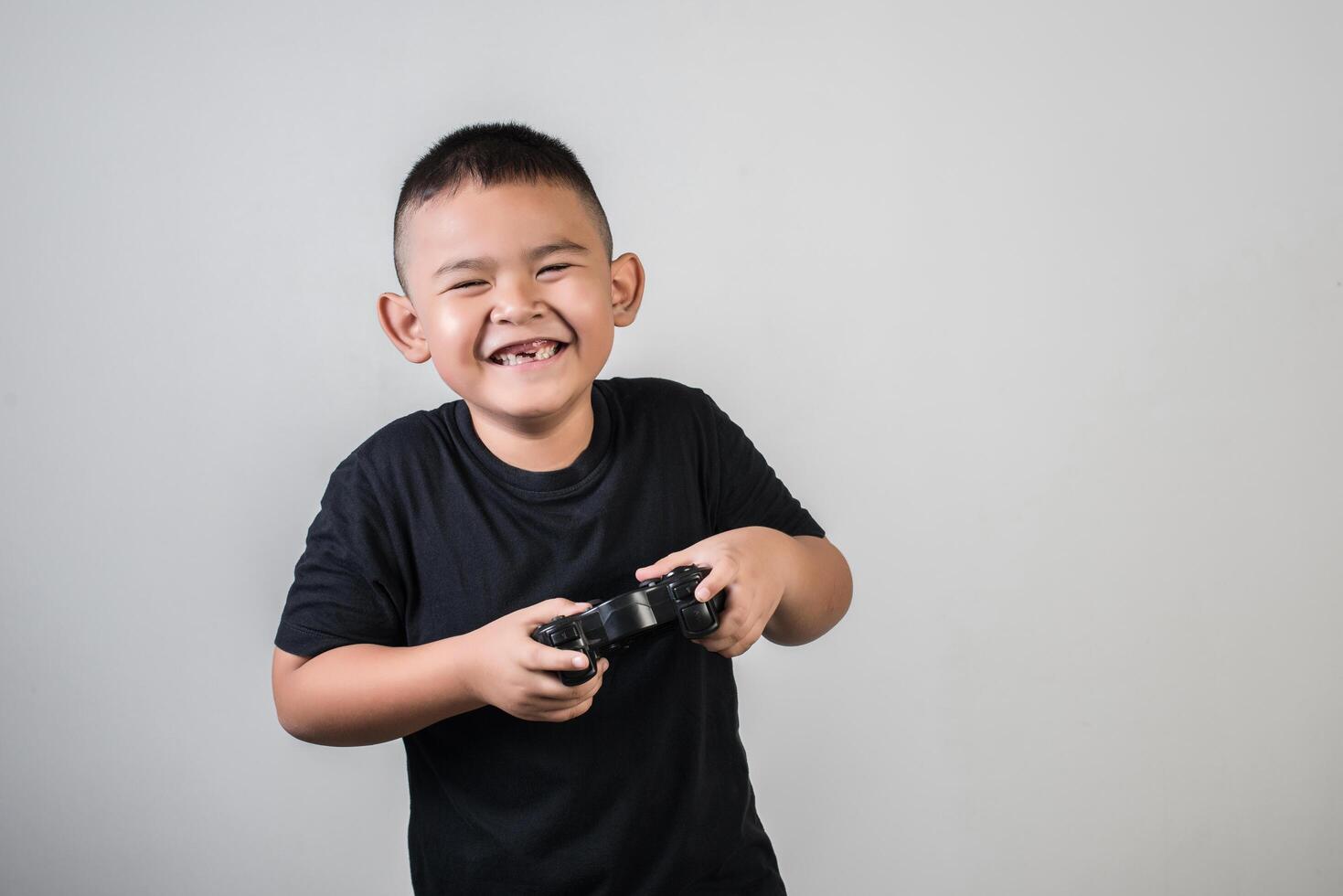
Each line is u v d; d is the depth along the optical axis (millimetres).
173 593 1586
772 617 952
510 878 892
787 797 1637
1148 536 1689
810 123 1591
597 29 1559
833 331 1609
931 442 1642
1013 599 1675
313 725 843
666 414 961
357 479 902
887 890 1676
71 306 1555
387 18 1545
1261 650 1720
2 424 1560
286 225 1552
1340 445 1706
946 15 1601
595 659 753
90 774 1600
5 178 1539
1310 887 1734
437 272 824
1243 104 1658
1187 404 1680
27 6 1523
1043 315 1645
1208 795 1725
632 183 1568
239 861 1613
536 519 883
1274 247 1678
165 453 1571
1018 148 1622
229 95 1539
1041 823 1703
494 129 874
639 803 895
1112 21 1626
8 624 1579
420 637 892
